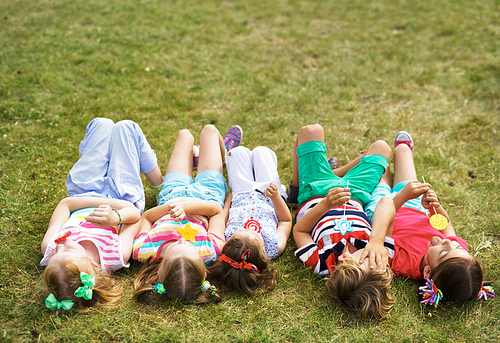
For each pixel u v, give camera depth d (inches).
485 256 104.8
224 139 141.0
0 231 105.7
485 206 121.0
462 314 89.1
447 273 85.4
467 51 217.0
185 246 89.0
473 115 162.9
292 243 110.0
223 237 101.3
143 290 88.0
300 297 93.8
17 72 189.2
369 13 278.4
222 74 197.9
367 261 89.2
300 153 116.2
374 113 169.8
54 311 86.0
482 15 261.3
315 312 89.9
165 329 84.4
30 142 142.3
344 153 146.3
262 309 90.2
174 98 176.6
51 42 225.6
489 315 89.1
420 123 161.9
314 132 116.0
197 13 277.1
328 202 95.0
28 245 101.9
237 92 182.5
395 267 96.3
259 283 93.9
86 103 168.2
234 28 255.0
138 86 183.9
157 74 195.8
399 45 228.5
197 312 88.1
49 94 172.6
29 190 120.3
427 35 240.7
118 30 245.4
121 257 92.7
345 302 87.6
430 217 98.7
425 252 95.7
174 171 116.4
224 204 113.9
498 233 112.0
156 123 159.6
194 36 240.8
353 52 223.0
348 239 96.3
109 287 89.5
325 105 175.0
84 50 216.8
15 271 95.3
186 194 107.7
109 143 110.3
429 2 291.6
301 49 227.6
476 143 149.5
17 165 130.3
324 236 97.9
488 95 176.7
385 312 87.2
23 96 169.2
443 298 90.0
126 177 107.0
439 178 133.7
